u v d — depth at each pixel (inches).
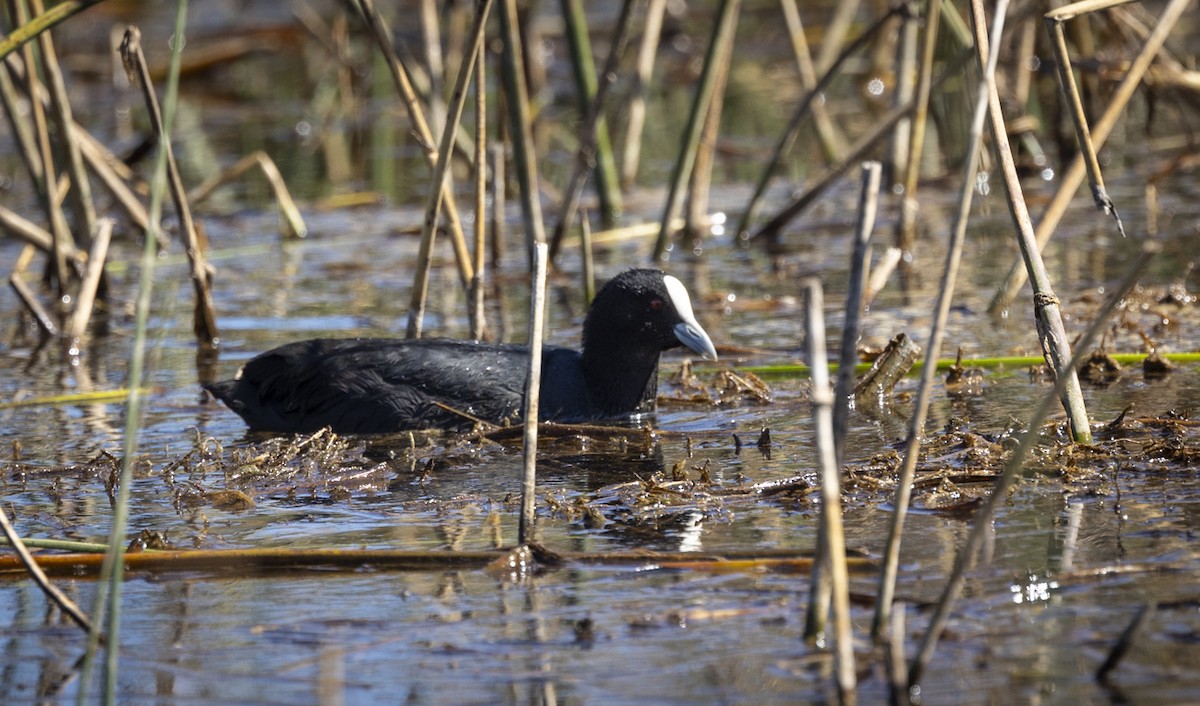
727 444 423.2
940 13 739.4
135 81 513.3
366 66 1181.7
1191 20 1143.0
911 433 260.2
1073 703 236.1
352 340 476.7
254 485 394.6
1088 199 791.1
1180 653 251.6
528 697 249.0
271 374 470.6
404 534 343.0
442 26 1133.7
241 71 1299.2
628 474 394.0
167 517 366.0
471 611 289.1
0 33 697.0
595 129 681.6
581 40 746.2
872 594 283.4
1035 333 540.4
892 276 668.1
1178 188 800.3
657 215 813.9
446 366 463.5
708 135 762.8
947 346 528.1
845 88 1155.3
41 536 350.3
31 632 289.9
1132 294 574.2
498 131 729.0
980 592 284.0
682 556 308.5
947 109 848.9
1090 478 357.7
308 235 800.3
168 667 268.7
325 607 295.0
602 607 287.6
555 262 698.8
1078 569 292.4
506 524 348.8
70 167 651.5
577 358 486.6
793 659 258.7
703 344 470.0
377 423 459.2
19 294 613.0
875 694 243.6
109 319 644.1
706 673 254.5
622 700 245.9
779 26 1304.1
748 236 767.1
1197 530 313.6
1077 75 792.9
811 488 361.7
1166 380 466.0
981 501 342.6
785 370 513.3
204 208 876.6
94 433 459.8
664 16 1279.5
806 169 913.5
